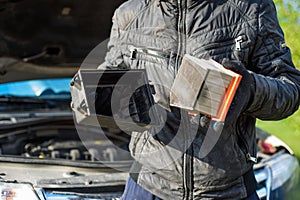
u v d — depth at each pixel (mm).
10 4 4707
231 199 2646
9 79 5352
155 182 2684
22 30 5023
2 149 4504
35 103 5234
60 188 3223
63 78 5570
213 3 2605
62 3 4871
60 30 5152
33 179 3340
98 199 3197
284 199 3922
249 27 2598
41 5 4863
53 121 4777
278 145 4613
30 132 4691
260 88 2447
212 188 2621
